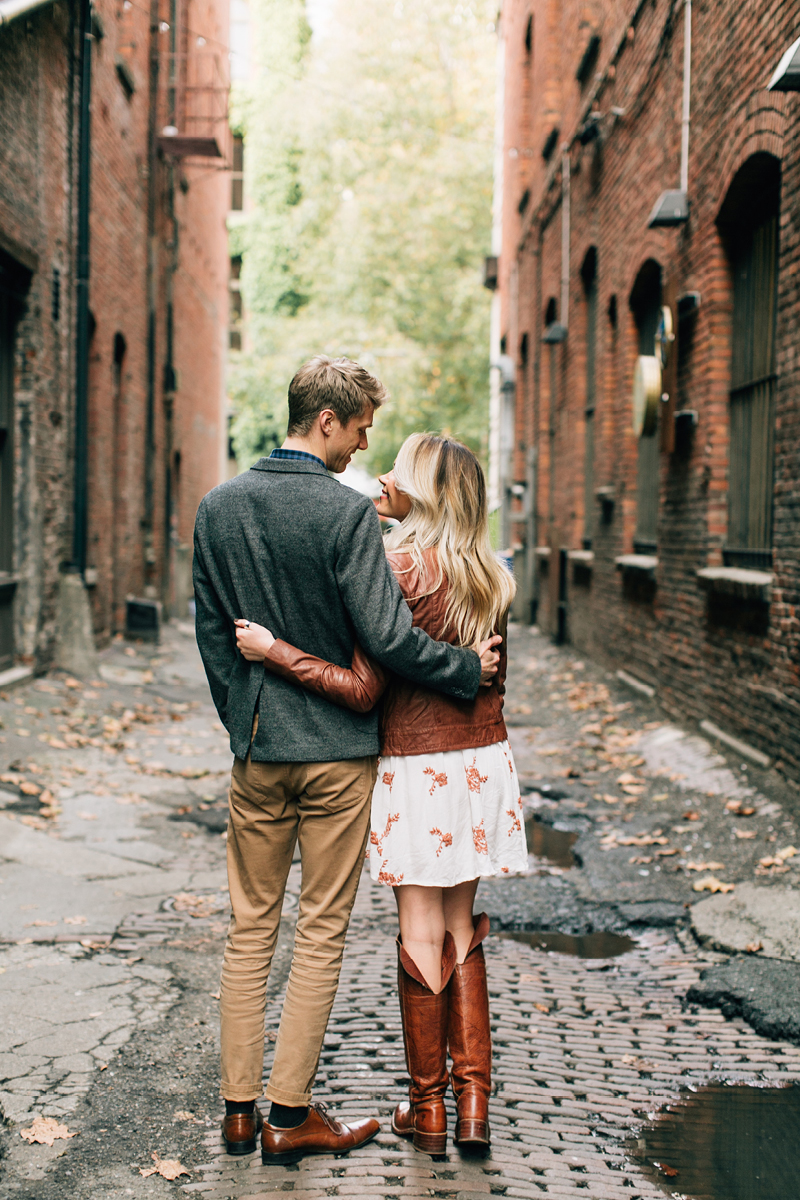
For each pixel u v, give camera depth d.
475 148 30.50
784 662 5.97
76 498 10.66
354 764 2.55
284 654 2.49
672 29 8.39
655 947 4.27
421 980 2.65
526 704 10.55
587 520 13.30
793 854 5.02
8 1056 3.14
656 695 9.05
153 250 15.70
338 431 2.62
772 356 6.64
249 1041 2.65
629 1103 2.99
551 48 15.52
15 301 9.27
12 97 8.63
